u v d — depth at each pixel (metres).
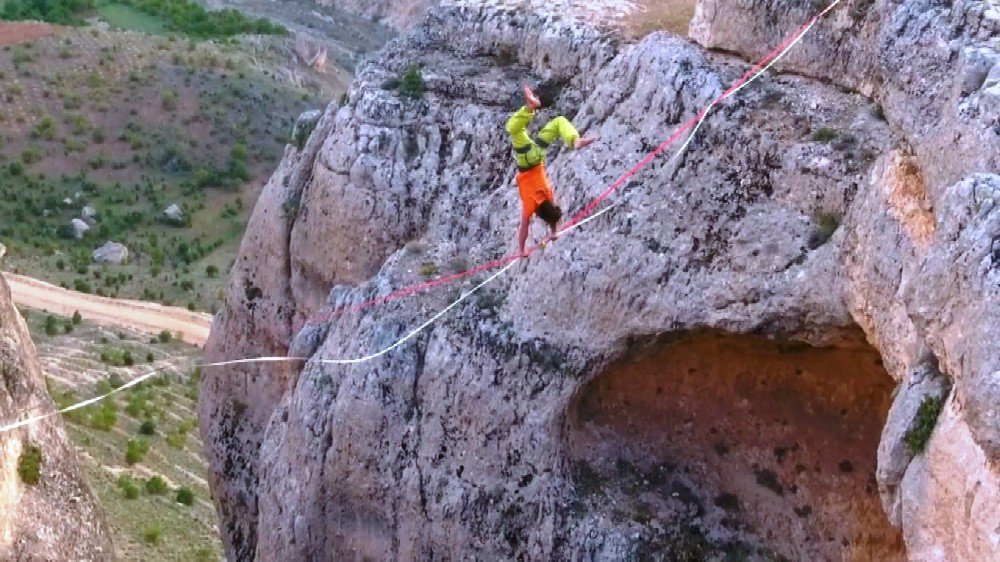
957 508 13.40
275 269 28.09
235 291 29.16
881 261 15.72
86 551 18.97
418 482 21.38
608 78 21.53
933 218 14.98
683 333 19.44
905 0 16.97
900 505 14.73
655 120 19.92
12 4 110.31
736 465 20.91
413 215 24.70
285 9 130.62
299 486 22.77
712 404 21.16
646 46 20.75
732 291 18.31
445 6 27.08
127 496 40.09
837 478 20.27
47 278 69.69
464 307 21.50
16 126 90.62
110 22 111.31
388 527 21.89
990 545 12.72
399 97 25.41
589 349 20.02
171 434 48.81
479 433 20.84
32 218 81.44
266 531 23.58
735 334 19.27
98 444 44.84
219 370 29.61
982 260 12.98
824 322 17.56
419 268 23.02
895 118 16.72
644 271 19.28
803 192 17.91
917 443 14.38
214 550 38.06
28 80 94.88
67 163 88.75
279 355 28.19
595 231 19.98
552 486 20.31
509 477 20.59
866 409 20.22
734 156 18.73
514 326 20.83
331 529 22.61
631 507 20.31
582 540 19.89
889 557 19.64
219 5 128.12
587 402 21.22
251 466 28.62
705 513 20.58
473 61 26.02
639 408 21.33
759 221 18.25
